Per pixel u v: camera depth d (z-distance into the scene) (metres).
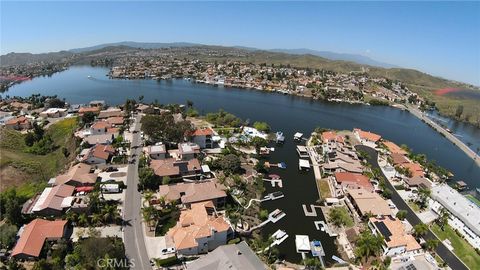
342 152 181.25
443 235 118.56
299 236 108.88
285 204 131.88
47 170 157.50
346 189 138.62
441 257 106.81
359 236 109.69
